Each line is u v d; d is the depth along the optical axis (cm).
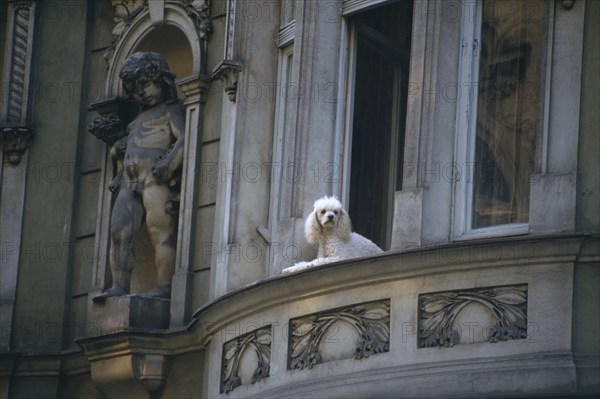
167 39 2858
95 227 2852
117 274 2720
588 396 2161
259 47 2658
